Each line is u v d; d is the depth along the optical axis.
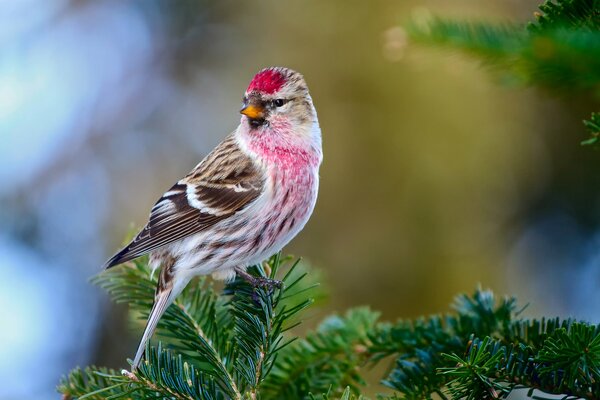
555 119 11.60
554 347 4.88
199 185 7.95
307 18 11.78
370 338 6.49
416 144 11.30
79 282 11.87
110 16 12.95
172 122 12.45
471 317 6.20
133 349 11.82
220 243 7.76
